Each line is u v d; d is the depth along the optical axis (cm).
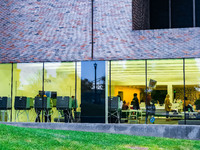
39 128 1683
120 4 2128
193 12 2600
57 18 2173
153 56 1992
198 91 1880
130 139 1539
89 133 1606
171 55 1973
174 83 1919
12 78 2108
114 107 1970
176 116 1870
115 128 1677
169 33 2038
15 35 2169
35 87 2072
